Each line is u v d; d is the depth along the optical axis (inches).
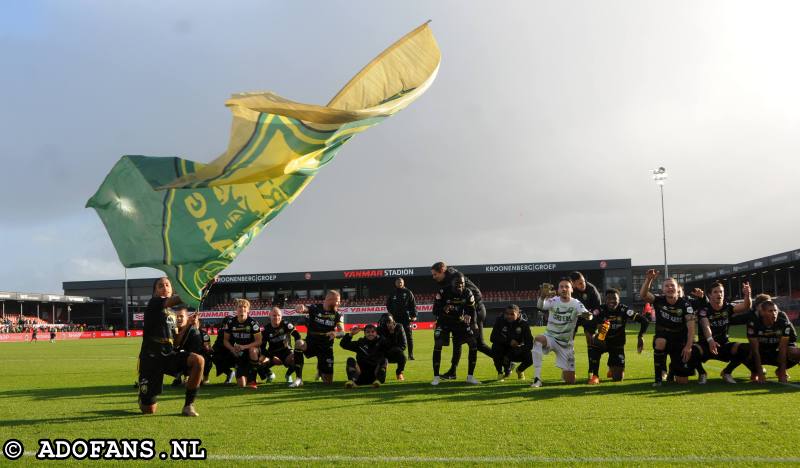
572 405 328.5
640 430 259.6
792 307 1854.1
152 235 329.7
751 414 293.1
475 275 3127.5
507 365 482.0
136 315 3272.6
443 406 332.5
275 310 482.6
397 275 2906.0
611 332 449.4
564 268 2815.0
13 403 373.7
